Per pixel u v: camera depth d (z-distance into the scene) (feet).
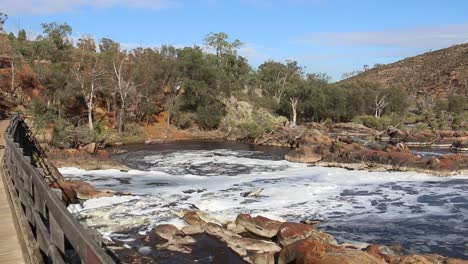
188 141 174.50
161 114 197.98
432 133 184.34
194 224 53.21
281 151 144.15
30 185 21.31
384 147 127.44
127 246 46.98
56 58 193.57
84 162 100.68
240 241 48.78
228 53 257.96
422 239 52.70
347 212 64.64
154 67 193.47
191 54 201.67
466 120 229.04
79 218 55.83
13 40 202.80
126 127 174.91
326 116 234.99
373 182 88.48
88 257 9.62
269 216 61.21
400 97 261.85
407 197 74.74
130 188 79.20
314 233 49.42
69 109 169.48
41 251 16.55
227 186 82.23
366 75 522.88
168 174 97.91
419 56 526.16
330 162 113.50
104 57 195.42
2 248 20.35
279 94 260.21
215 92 200.64
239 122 198.49
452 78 392.27
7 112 143.33
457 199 73.36
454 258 43.21
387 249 47.50
